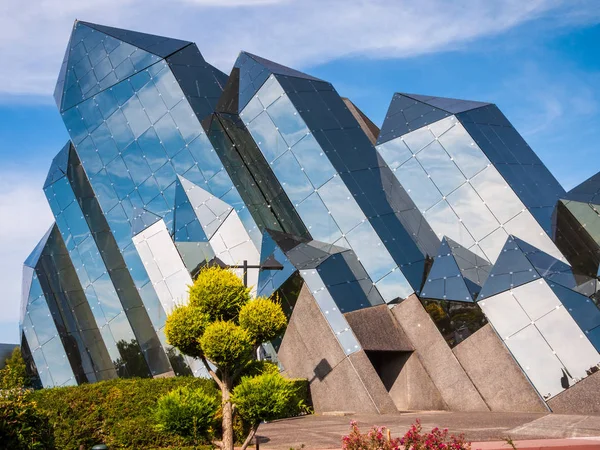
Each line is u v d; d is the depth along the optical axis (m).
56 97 37.28
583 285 22.56
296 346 24.42
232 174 30.73
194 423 11.36
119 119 34.22
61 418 14.95
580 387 20.59
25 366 36.50
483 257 26.09
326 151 28.94
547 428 15.37
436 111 30.25
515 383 21.69
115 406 15.32
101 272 34.75
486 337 22.69
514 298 22.61
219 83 35.12
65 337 36.06
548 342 21.58
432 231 27.73
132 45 34.88
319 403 23.17
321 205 28.25
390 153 30.25
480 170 27.67
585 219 24.12
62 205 37.28
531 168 28.64
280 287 25.45
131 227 32.41
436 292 24.47
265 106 30.92
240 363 12.40
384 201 28.22
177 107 32.44
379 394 22.20
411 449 9.86
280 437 16.20
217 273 13.26
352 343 23.06
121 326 33.25
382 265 26.16
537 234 25.48
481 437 14.48
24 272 38.22
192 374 29.28
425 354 24.08
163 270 30.52
